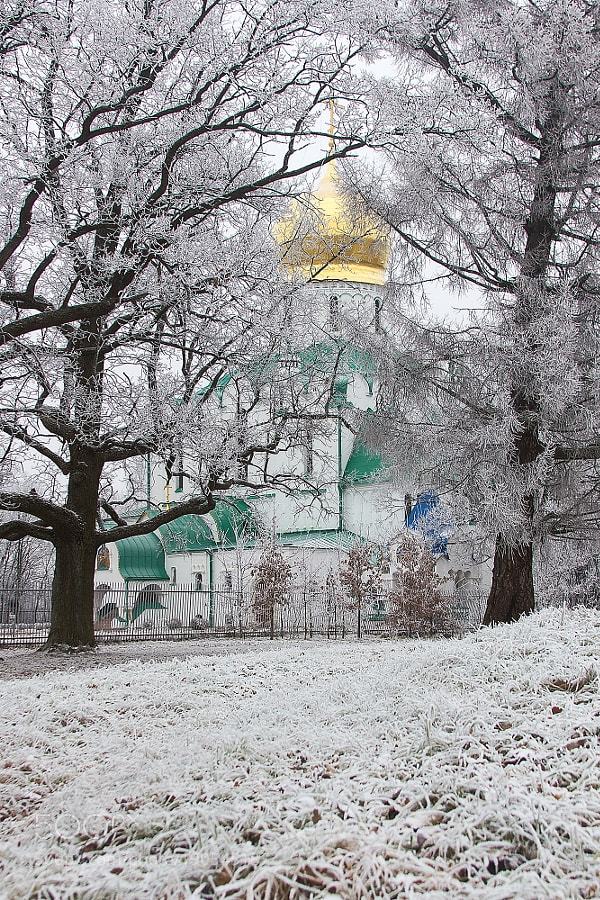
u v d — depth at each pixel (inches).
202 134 497.7
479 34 565.9
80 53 450.3
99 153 514.0
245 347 689.0
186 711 304.7
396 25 474.0
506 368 595.5
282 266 733.9
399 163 597.9
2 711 316.5
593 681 227.6
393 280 682.2
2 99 449.1
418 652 331.3
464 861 144.2
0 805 217.5
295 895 138.5
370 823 161.8
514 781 168.4
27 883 155.2
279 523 1574.8
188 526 1599.4
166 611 1455.5
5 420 584.7
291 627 1234.0
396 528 1336.1
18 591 1173.1
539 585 868.0
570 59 562.6
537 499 659.4
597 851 140.9
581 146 597.6
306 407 786.2
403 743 208.8
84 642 715.4
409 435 644.7
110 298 454.3
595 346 615.2
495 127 566.6
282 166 502.6
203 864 152.2
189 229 565.6
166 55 439.5
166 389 683.4
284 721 254.1
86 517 720.3
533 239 636.1
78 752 262.4
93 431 654.5
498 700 227.1
